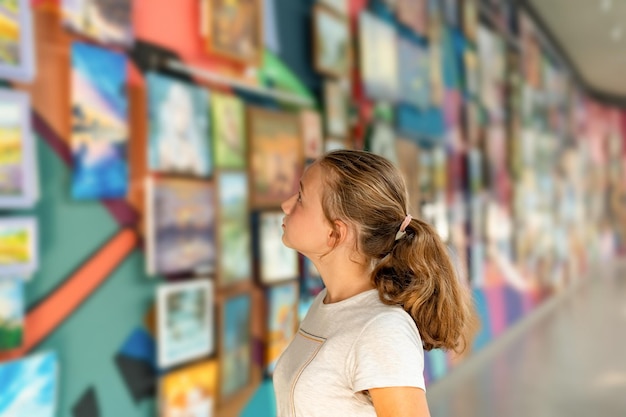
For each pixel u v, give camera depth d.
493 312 5.59
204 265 2.28
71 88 1.79
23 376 1.65
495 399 3.98
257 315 2.58
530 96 7.35
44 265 1.72
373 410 0.90
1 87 1.61
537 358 5.14
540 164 7.73
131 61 1.99
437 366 4.18
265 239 2.60
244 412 2.49
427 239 0.97
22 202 1.64
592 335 6.07
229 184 2.40
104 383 1.90
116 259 1.94
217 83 2.38
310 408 0.91
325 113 3.10
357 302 0.95
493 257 5.71
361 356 0.87
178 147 2.16
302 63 2.93
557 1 7.08
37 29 1.70
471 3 5.44
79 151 1.81
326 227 0.98
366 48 3.53
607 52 9.27
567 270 9.09
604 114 12.37
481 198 5.50
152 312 2.07
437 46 4.66
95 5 1.86
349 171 0.97
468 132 5.28
